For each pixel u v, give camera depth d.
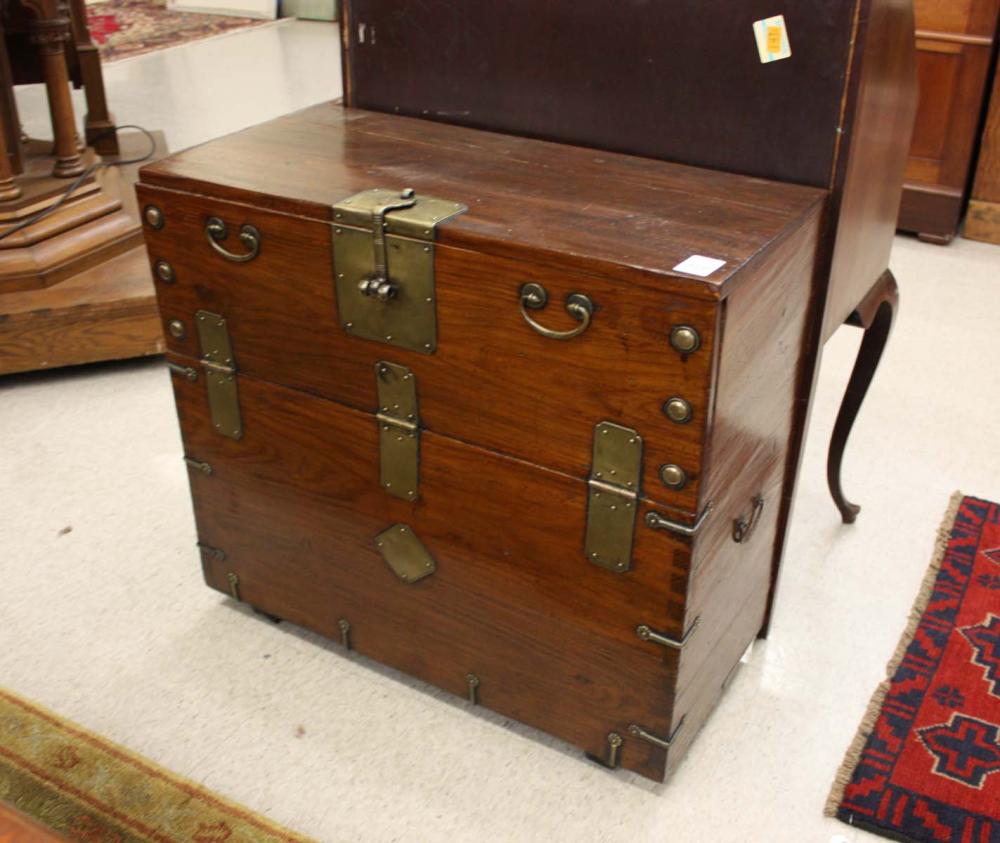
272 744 1.70
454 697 1.80
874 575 2.07
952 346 2.83
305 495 1.70
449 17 1.71
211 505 1.83
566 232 1.35
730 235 1.35
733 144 1.57
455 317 1.41
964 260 3.28
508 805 1.61
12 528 2.16
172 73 5.17
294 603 1.84
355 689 1.81
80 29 3.42
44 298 2.56
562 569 1.50
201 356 1.69
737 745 1.71
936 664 1.85
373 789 1.63
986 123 3.24
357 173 1.56
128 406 2.55
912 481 2.33
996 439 2.47
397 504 1.61
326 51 5.64
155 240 1.63
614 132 1.66
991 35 3.04
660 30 1.55
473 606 1.62
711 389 1.28
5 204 2.55
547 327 1.35
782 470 1.71
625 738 1.58
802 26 1.45
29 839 0.93
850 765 1.66
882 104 1.56
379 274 1.43
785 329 1.50
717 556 1.50
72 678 1.81
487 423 1.46
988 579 2.04
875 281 1.84
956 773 1.65
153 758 1.67
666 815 1.60
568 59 1.64
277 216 1.48
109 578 2.04
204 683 1.81
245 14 6.40
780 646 1.91
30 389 2.61
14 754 1.65
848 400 2.02
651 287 1.25
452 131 1.75
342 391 1.57
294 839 1.53
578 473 1.42
